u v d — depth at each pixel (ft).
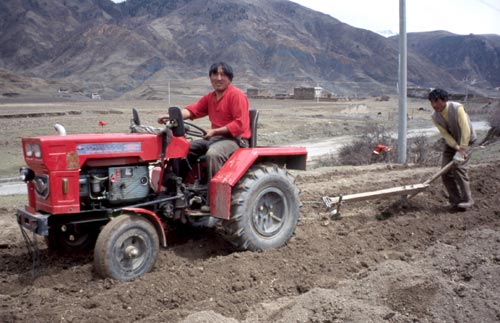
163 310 14.71
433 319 14.01
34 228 15.90
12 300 14.84
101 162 16.71
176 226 21.89
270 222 19.56
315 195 29.71
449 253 18.69
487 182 31.71
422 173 37.11
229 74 18.92
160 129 18.22
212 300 15.37
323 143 91.50
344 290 15.55
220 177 18.12
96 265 15.94
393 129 70.79
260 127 105.29
